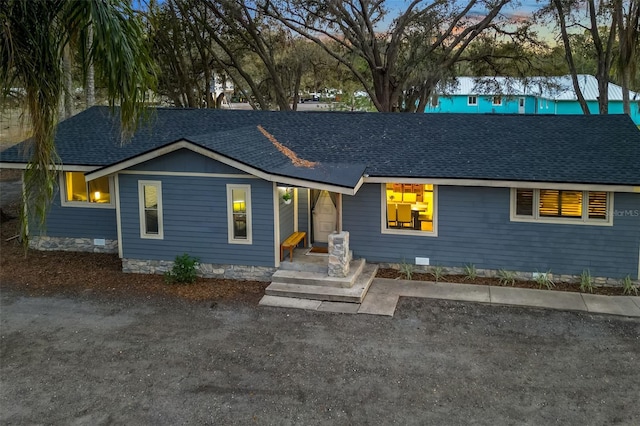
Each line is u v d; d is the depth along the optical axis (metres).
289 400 7.49
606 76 21.77
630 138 12.71
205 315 10.55
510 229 12.10
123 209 12.85
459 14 24.67
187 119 16.30
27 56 6.98
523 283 12.08
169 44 26.41
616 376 8.02
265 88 31.09
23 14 6.96
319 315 10.48
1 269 13.44
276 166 12.16
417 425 6.87
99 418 7.10
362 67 31.22
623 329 9.69
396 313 10.56
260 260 12.35
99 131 15.79
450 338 9.43
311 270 12.11
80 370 8.39
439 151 13.13
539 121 14.23
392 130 14.64
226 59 31.50
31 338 9.55
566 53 23.09
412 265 12.86
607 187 10.91
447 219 12.48
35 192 7.71
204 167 12.24
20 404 7.44
